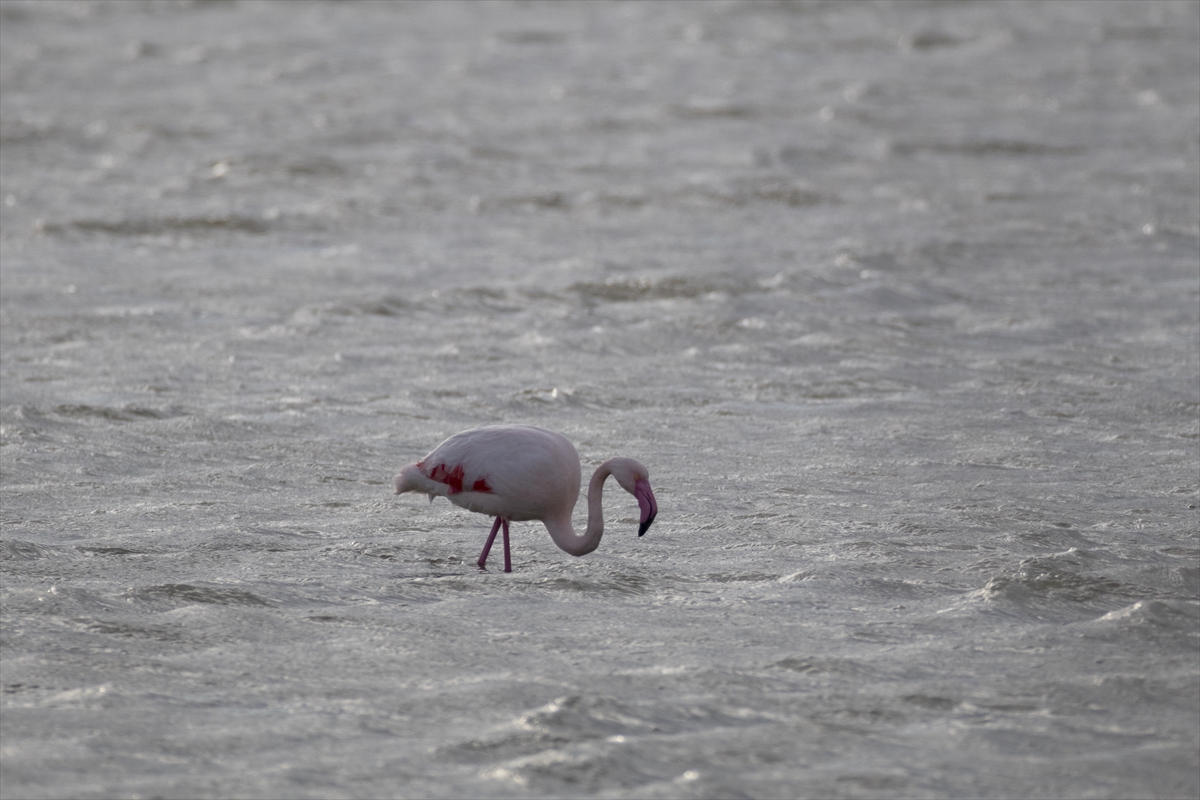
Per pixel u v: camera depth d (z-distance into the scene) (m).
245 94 112.56
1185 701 18.55
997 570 25.00
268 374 44.34
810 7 186.62
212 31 153.12
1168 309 54.91
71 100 107.06
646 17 176.12
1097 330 51.91
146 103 106.50
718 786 15.60
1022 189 81.69
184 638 20.84
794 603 23.14
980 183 83.62
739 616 22.44
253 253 65.06
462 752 16.61
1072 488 32.16
